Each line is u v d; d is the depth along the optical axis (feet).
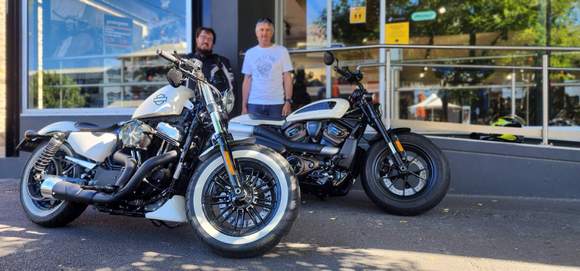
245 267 10.48
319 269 10.40
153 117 12.21
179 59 11.27
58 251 11.52
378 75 22.70
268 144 14.53
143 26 22.95
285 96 17.63
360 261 10.91
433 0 23.67
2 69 34.24
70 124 13.98
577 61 21.93
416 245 12.04
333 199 16.90
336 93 22.86
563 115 21.84
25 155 22.62
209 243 10.69
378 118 14.62
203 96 11.44
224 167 10.95
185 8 21.89
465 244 12.13
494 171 17.12
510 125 19.83
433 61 23.38
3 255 11.24
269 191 10.93
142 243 12.10
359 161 14.96
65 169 13.75
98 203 12.02
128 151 12.50
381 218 14.39
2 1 34.14
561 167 16.66
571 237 12.66
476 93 23.35
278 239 10.57
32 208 13.69
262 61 17.31
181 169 11.48
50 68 23.80
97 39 23.67
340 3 23.76
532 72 22.53
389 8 23.79
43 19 23.75
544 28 23.17
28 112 23.15
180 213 11.24
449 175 14.37
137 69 23.25
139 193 11.82
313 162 14.34
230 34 20.27
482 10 23.70
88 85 23.77
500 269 10.54
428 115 23.40
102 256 11.18
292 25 23.77
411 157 14.89
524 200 16.49
